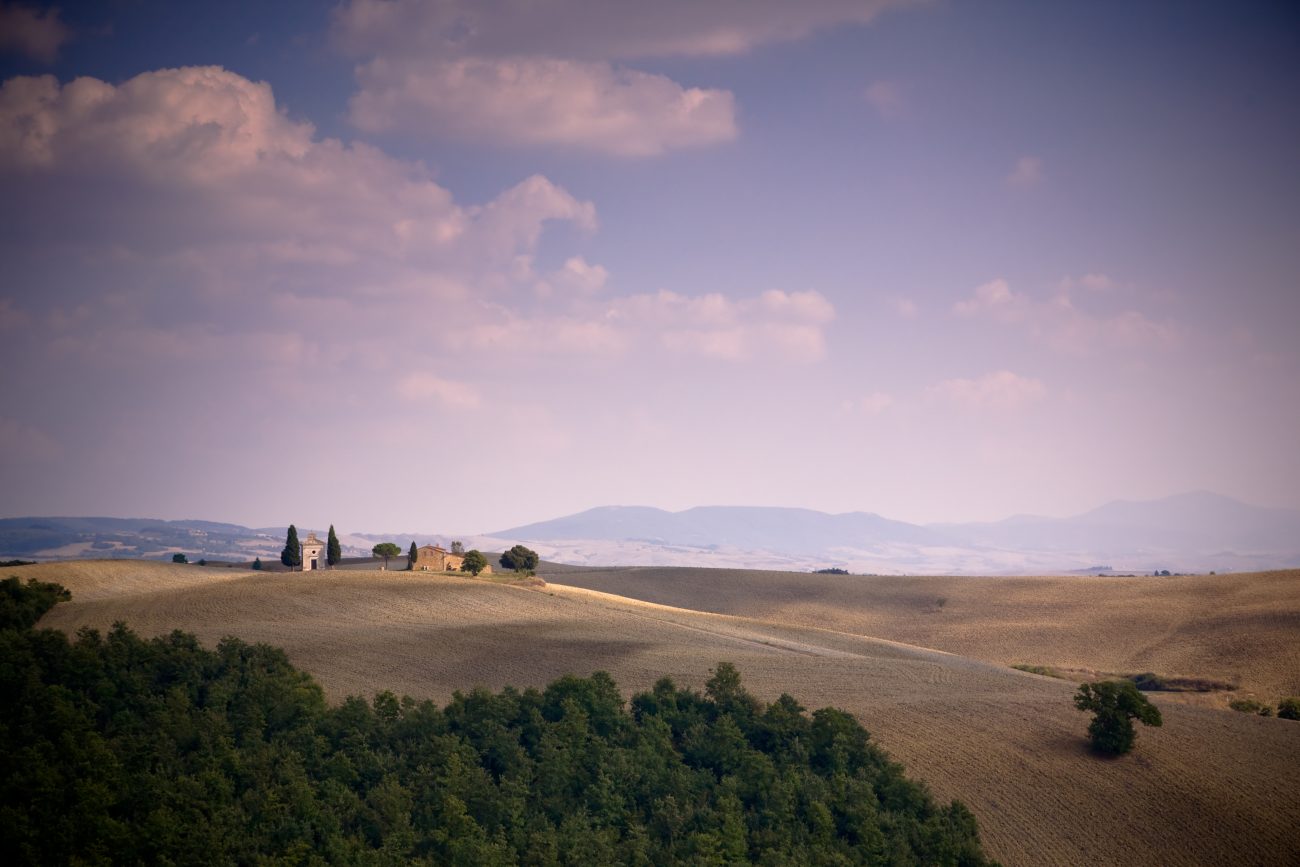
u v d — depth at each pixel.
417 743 96.50
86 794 79.12
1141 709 99.50
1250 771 96.50
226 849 78.06
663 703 107.31
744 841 82.75
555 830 84.81
